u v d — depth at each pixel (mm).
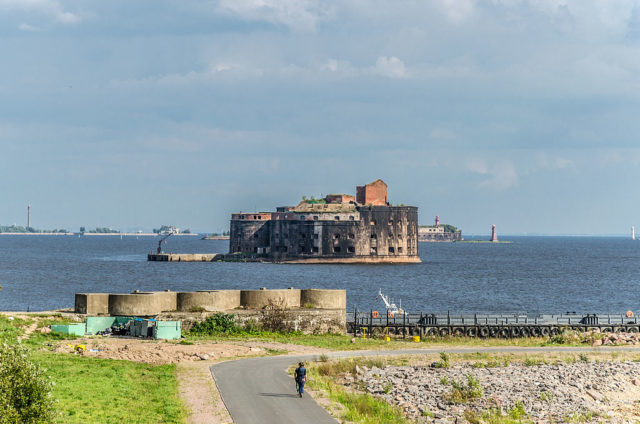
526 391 75062
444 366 85312
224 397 61844
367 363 84438
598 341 110125
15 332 89875
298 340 103312
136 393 62469
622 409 71562
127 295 105125
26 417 44031
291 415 55750
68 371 69625
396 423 57188
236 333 106875
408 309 194250
